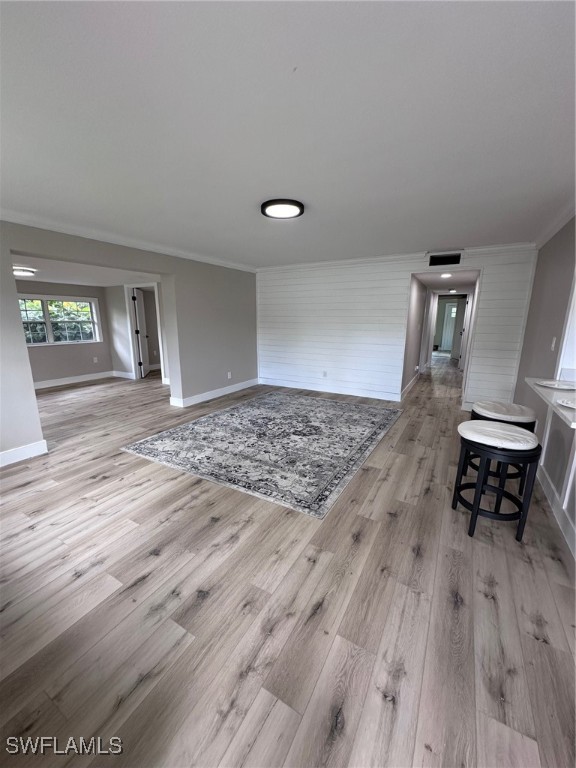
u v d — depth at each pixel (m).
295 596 1.59
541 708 1.14
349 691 1.19
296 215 2.90
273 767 1.00
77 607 1.53
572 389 2.14
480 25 1.05
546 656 1.31
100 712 1.13
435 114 1.53
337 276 5.50
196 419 4.37
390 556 1.85
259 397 5.58
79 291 7.23
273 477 2.77
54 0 0.96
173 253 4.54
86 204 2.69
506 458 1.86
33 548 1.92
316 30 1.08
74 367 7.22
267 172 2.13
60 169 2.06
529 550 1.90
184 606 1.54
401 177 2.20
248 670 1.26
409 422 4.20
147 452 3.29
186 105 1.47
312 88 1.36
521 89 1.35
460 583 1.67
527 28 1.06
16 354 3.03
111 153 1.88
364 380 5.57
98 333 7.66
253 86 1.34
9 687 1.21
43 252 3.14
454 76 1.28
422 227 3.38
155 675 1.25
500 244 4.12
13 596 1.59
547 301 3.23
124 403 5.29
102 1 0.97
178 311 4.77
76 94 1.38
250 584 1.67
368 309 5.32
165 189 2.39
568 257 2.66
